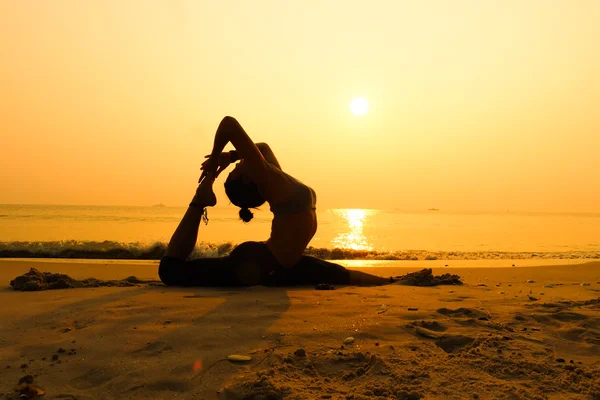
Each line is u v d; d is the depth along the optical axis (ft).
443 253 46.83
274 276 16.66
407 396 6.94
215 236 71.15
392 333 10.04
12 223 94.43
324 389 7.17
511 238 76.13
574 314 11.81
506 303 13.57
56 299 13.53
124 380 7.48
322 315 11.49
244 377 7.57
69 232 70.79
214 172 16.69
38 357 8.50
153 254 41.63
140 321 10.78
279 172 16.08
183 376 7.63
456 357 8.59
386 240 70.64
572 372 7.93
